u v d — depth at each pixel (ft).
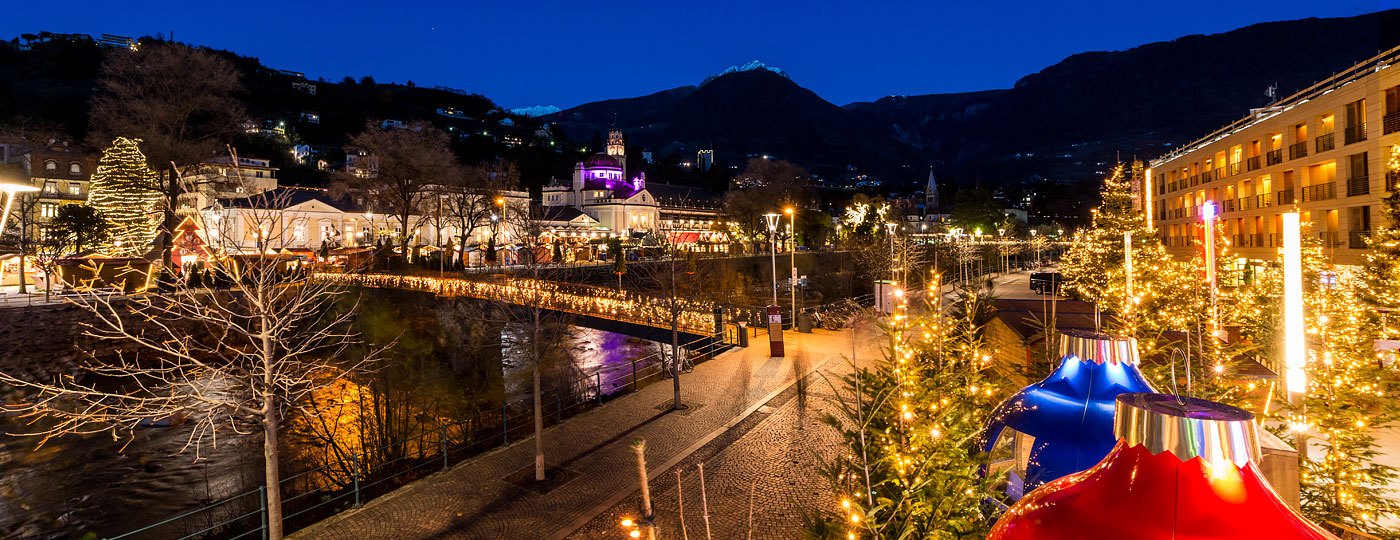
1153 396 10.74
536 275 48.57
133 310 32.22
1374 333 42.57
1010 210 471.21
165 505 53.98
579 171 433.48
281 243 35.04
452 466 44.83
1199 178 150.20
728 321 107.04
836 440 46.98
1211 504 9.03
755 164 335.06
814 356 78.43
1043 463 21.86
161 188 159.53
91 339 112.37
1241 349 33.47
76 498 55.47
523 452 47.16
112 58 162.30
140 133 157.99
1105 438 21.08
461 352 112.16
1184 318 49.57
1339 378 25.53
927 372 27.66
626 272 175.32
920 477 19.76
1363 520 22.62
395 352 113.60
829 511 35.24
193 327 113.91
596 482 40.86
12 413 79.97
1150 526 9.16
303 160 486.79
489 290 116.26
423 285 139.95
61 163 253.03
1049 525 10.16
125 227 173.78
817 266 241.14
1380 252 59.16
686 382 67.62
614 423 53.72
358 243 230.07
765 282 223.71
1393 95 88.17
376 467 52.47
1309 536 9.05
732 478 40.81
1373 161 90.48
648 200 417.90
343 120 622.54
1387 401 24.86
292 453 63.05
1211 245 26.96
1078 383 23.02
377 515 36.96
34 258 144.56
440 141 223.10
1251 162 125.08
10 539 49.11
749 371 71.67
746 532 33.45
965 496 20.30
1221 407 9.88
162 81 164.35
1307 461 24.12
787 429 50.26
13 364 103.09
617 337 131.75
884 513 20.16
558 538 33.58
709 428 51.47
